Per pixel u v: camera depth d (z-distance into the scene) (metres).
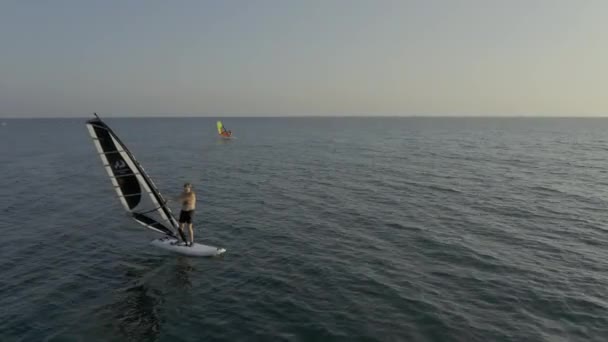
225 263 14.98
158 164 45.66
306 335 10.15
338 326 10.56
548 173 37.97
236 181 33.66
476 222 20.78
